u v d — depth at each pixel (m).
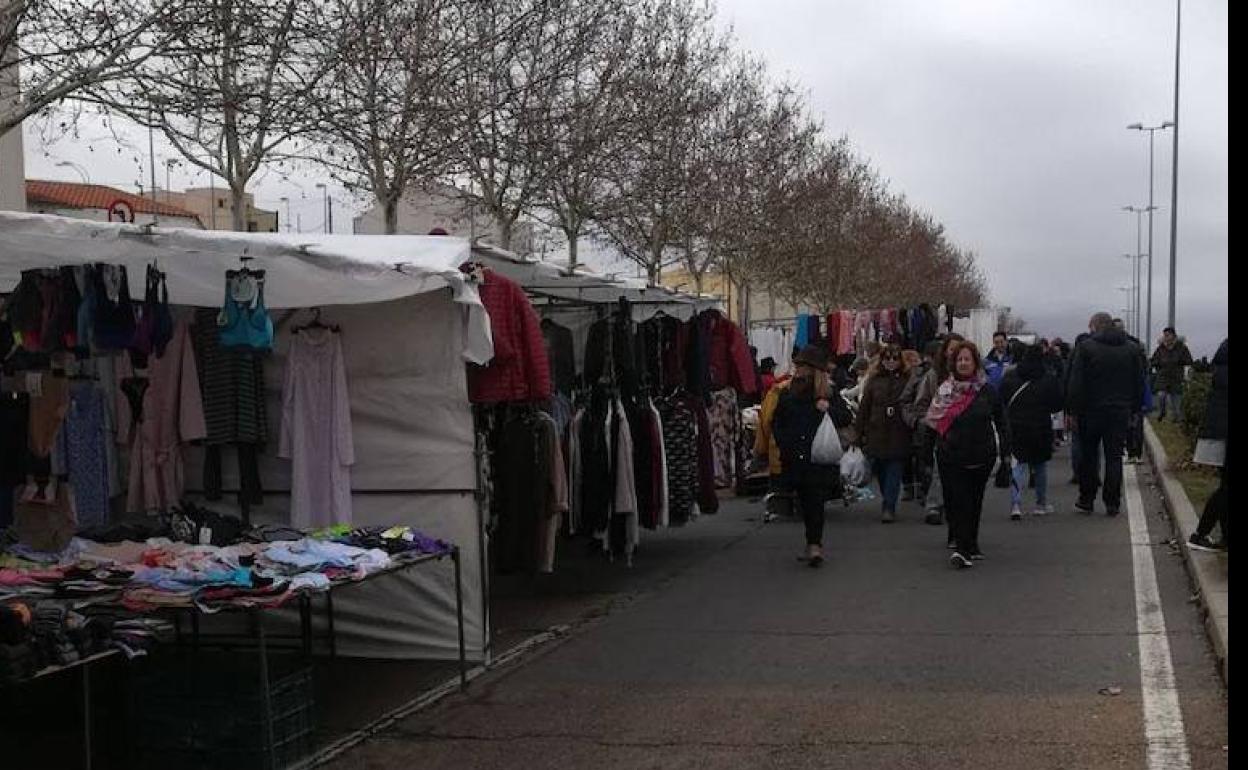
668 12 19.30
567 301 9.81
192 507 6.60
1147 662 6.36
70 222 5.52
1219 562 8.33
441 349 6.79
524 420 7.84
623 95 18.02
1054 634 7.07
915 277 52.56
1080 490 12.42
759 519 13.20
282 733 5.14
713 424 11.16
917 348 19.66
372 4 13.18
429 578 6.85
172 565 5.49
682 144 21.27
